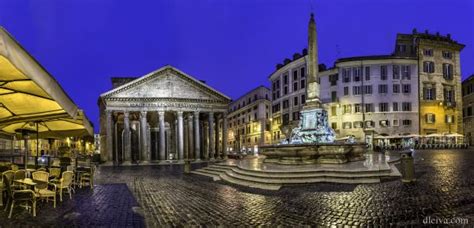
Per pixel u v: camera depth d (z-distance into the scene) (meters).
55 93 7.46
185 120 59.00
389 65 55.81
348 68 57.34
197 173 25.94
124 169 36.91
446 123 56.31
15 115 11.44
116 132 55.56
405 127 54.91
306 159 19.75
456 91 57.97
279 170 16.81
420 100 55.53
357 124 56.03
